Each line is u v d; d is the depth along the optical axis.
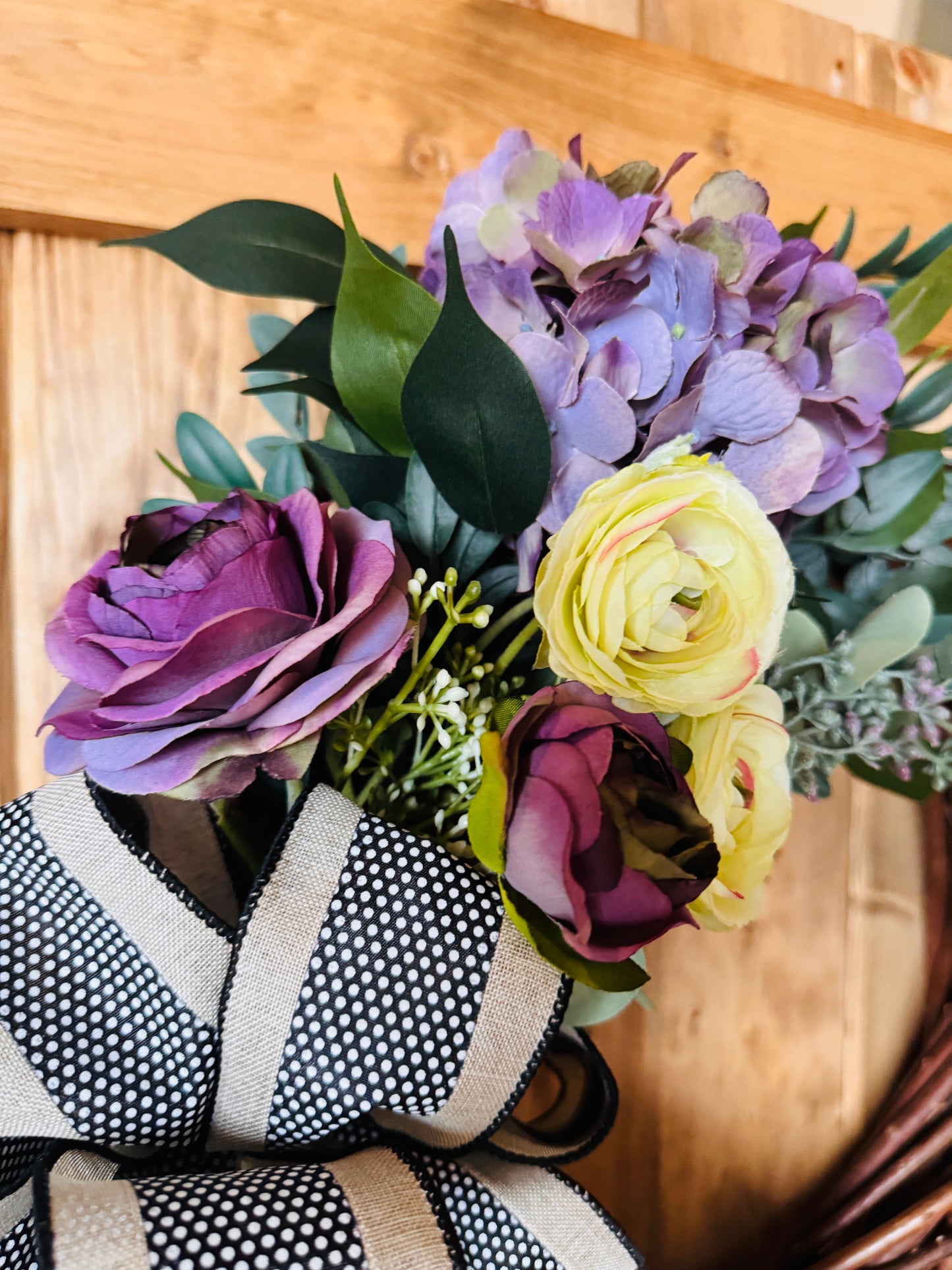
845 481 0.36
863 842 0.54
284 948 0.26
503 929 0.27
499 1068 0.27
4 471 0.43
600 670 0.27
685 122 0.55
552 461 0.30
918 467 0.40
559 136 0.52
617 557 0.26
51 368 0.43
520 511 0.30
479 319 0.26
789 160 0.58
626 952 0.23
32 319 0.43
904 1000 0.54
